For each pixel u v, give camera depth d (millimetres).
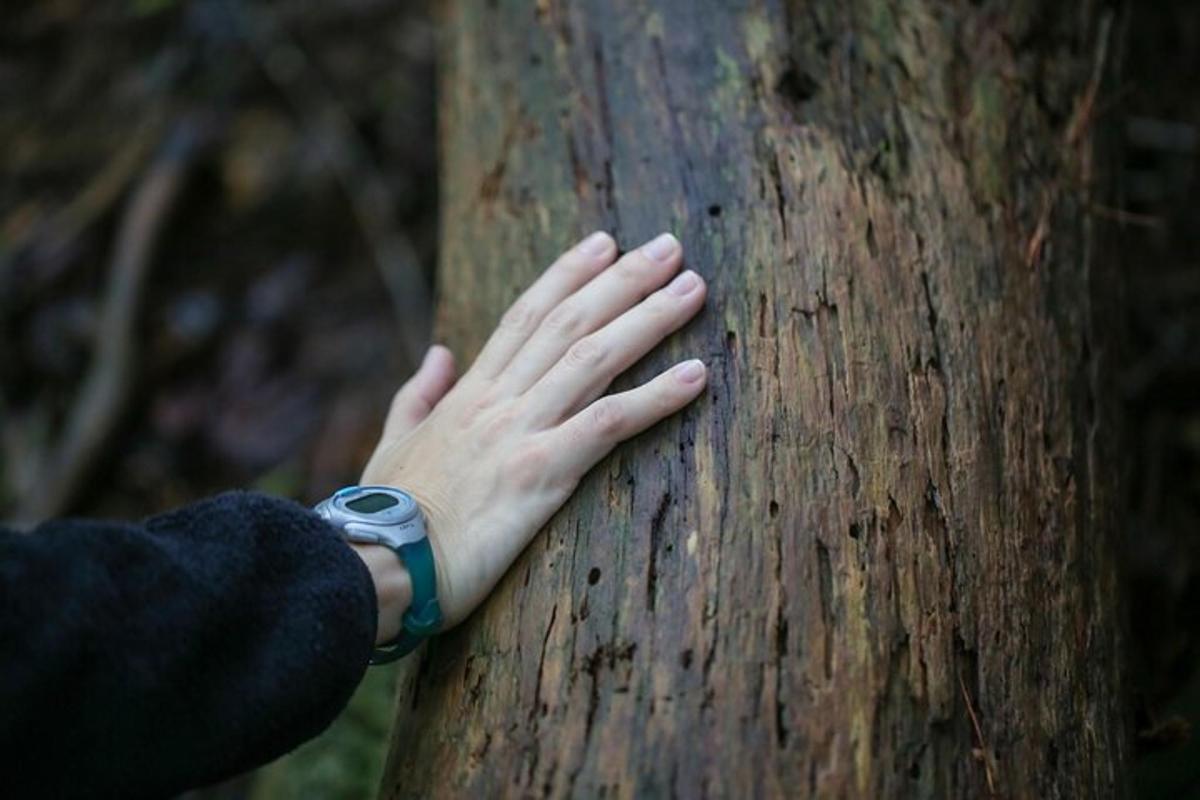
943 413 1482
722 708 1245
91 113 3332
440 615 1392
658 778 1223
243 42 3281
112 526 1220
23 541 1168
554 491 1426
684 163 1677
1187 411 2365
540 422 1459
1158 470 2281
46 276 3141
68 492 2859
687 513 1379
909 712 1273
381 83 3168
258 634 1238
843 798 1213
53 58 3443
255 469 2869
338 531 1322
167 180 3137
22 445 2988
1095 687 1460
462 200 1953
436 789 1316
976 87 1805
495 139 1926
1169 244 2475
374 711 2256
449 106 2098
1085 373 1703
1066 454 1585
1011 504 1472
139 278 3041
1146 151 2539
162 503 2893
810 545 1340
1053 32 1926
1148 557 2176
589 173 1759
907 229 1607
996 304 1607
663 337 1509
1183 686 1939
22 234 3205
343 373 2932
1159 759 1670
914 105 1754
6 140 3355
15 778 1149
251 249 3113
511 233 1818
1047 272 1707
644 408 1427
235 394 2969
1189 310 2424
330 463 2801
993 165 1738
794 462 1394
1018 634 1386
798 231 1563
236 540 1270
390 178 3078
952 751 1276
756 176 1622
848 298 1519
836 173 1623
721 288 1537
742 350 1481
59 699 1138
